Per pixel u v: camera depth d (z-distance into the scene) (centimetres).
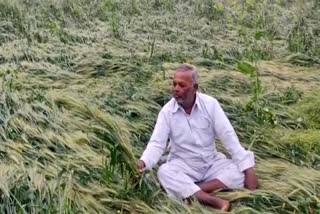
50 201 272
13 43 536
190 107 307
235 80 462
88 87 440
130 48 549
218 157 318
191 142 308
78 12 663
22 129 354
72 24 638
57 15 653
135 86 439
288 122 397
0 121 361
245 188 305
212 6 714
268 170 326
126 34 598
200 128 307
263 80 473
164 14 703
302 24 656
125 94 423
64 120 369
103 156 331
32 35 564
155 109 405
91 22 647
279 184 308
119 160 302
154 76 465
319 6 746
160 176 304
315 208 291
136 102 408
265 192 298
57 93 411
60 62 498
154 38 581
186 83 299
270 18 689
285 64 538
